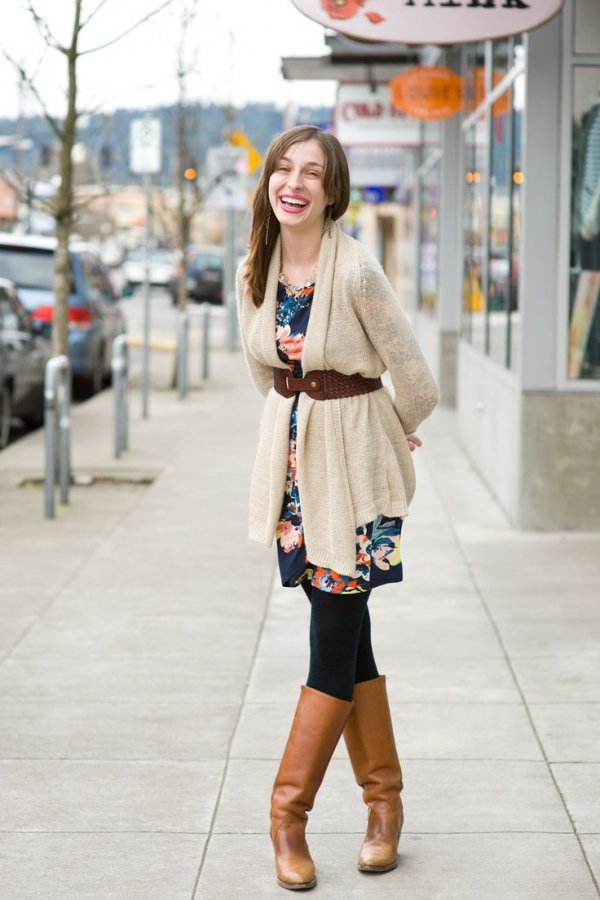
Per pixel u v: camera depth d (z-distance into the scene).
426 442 14.05
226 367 24.23
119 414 12.98
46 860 4.24
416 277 22.20
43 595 7.71
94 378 19.27
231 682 6.08
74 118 11.15
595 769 4.98
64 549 8.96
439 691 5.91
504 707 5.69
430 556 8.64
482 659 6.39
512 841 4.37
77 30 10.96
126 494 11.20
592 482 9.30
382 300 3.94
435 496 10.85
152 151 16.55
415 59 17.69
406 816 4.57
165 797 4.75
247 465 12.62
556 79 8.90
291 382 4.06
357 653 4.23
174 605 7.50
